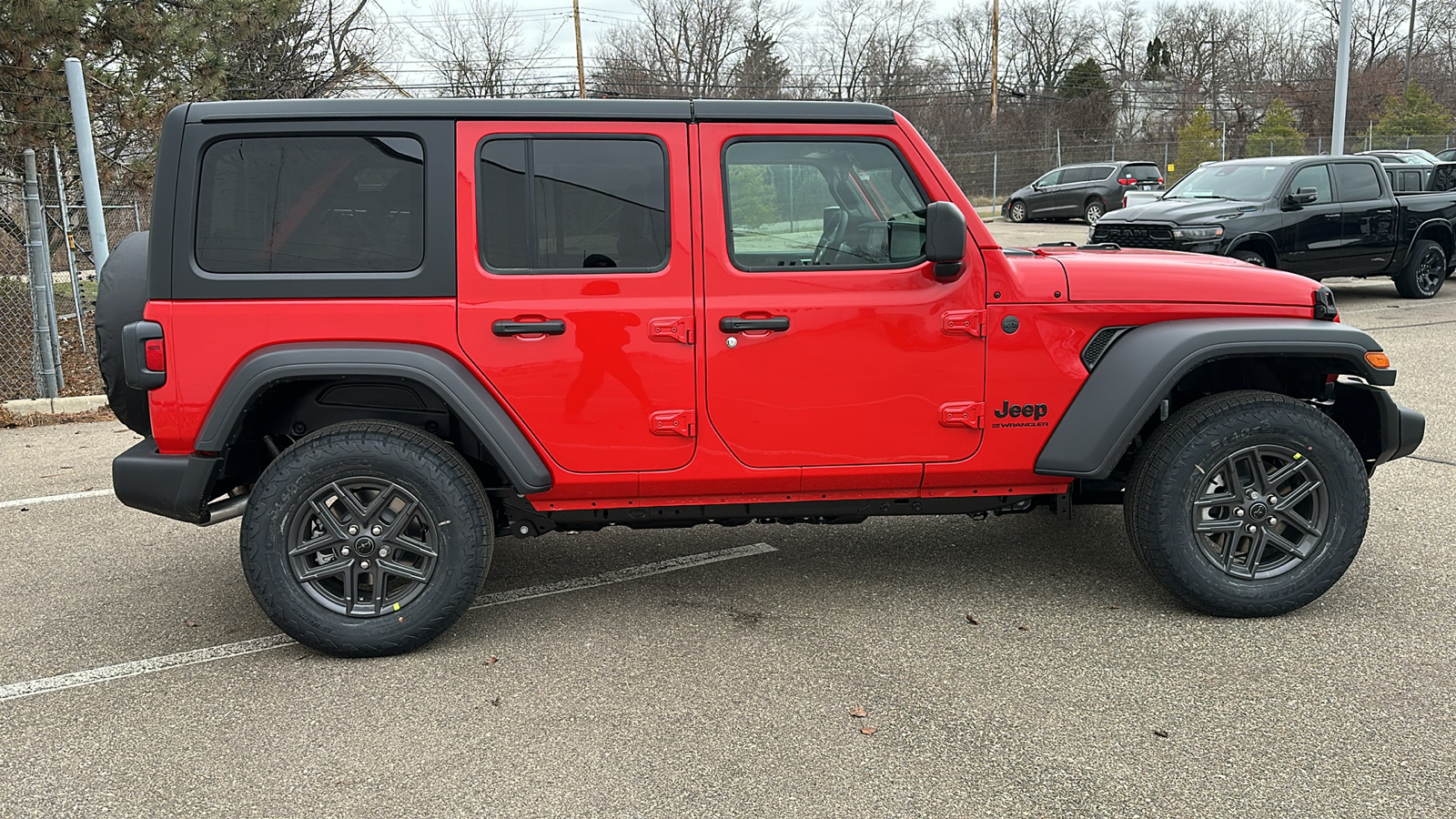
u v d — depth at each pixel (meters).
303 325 3.43
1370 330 10.52
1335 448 3.66
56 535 5.10
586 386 3.54
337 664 3.58
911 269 3.62
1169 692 3.25
